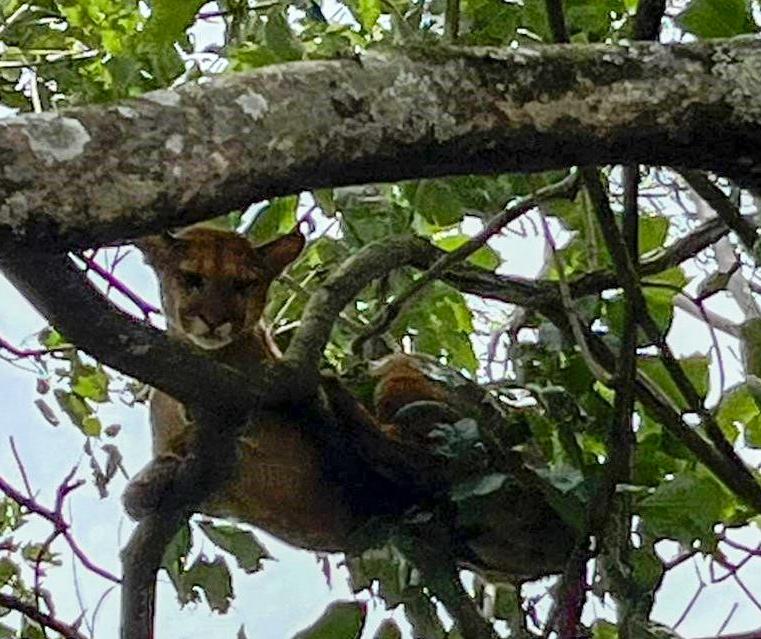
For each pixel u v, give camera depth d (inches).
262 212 263.7
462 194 240.7
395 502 242.4
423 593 232.2
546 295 234.2
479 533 238.4
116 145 115.0
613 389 209.0
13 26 271.1
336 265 269.3
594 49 143.3
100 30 240.8
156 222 116.7
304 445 239.9
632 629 210.5
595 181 203.2
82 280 145.7
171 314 266.2
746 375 228.5
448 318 278.4
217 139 120.0
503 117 135.8
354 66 132.1
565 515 211.2
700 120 142.5
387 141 130.2
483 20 243.1
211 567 237.5
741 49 146.9
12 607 211.3
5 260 126.6
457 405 245.8
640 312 209.8
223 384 171.3
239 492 243.4
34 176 110.4
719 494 227.3
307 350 192.5
